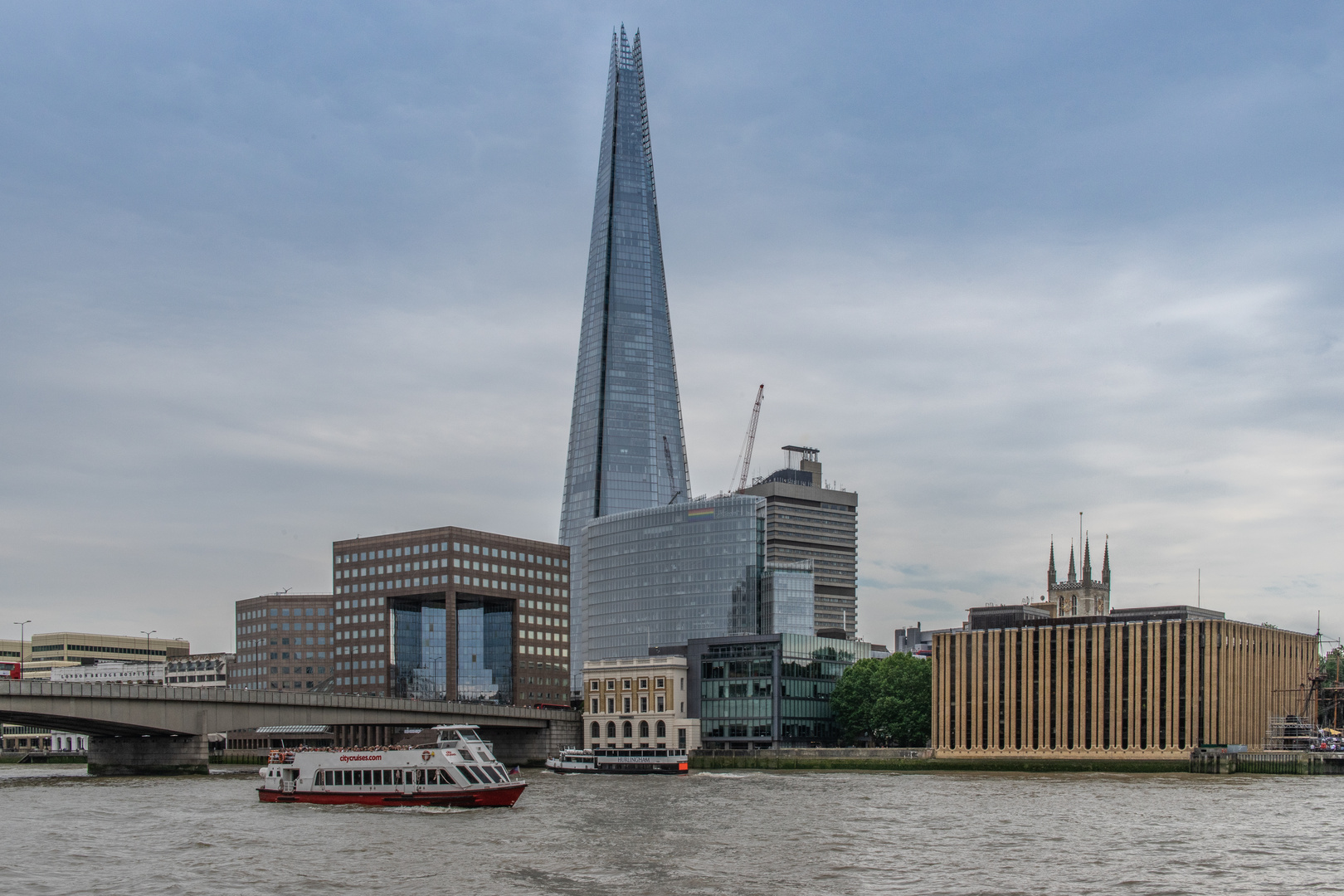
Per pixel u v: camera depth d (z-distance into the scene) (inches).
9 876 3395.7
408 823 4635.8
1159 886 3208.7
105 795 6028.5
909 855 3722.9
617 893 3129.9
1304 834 4252.0
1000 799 5698.8
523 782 5438.0
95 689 7052.2
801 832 4298.7
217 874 3417.8
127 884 3267.7
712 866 3528.5
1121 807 5246.1
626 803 5492.1
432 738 5561.0
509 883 3275.1
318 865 3570.4
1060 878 3326.8
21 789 6471.5
